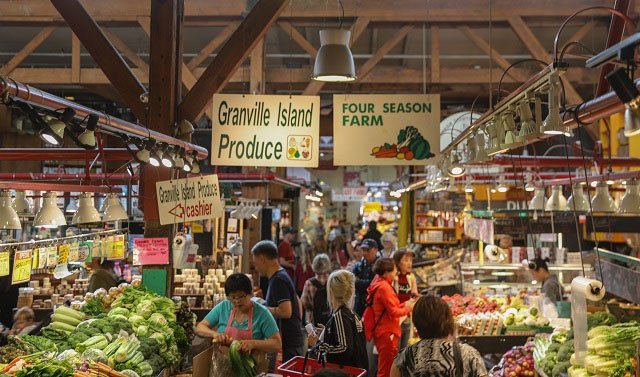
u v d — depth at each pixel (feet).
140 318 18.21
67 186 18.97
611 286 17.95
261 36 22.45
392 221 85.56
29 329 21.79
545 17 36.27
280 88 43.04
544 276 28.17
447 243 58.70
